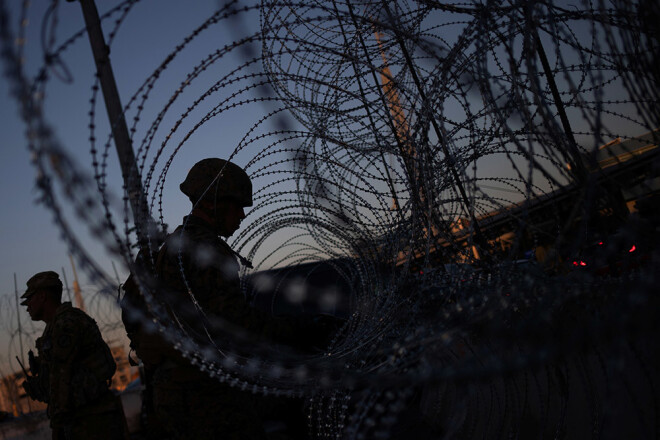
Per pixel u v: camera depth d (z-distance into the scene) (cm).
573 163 117
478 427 201
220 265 196
